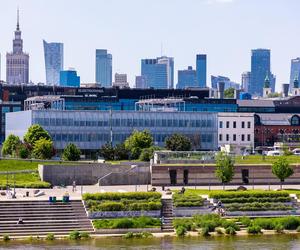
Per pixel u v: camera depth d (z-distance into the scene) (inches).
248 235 5743.1
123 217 5925.2
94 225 5743.1
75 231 5600.4
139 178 7445.9
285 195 6407.5
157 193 6190.9
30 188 6948.8
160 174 7377.0
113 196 6067.9
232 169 7175.2
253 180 7593.5
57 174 7391.7
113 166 7559.1
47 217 5807.1
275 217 6176.2
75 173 7436.0
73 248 5172.2
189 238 5605.3
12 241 5403.5
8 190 6638.8
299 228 5920.3
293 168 7691.9
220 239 5575.8
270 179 7632.9
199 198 6225.4
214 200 6254.9
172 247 5251.0
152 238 5585.6
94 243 5369.1
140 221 5816.9
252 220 6033.5
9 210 5831.7
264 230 5935.0
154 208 6003.9
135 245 5310.0
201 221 5885.8
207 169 7460.6
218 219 5935.0
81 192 6604.3
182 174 7421.3
